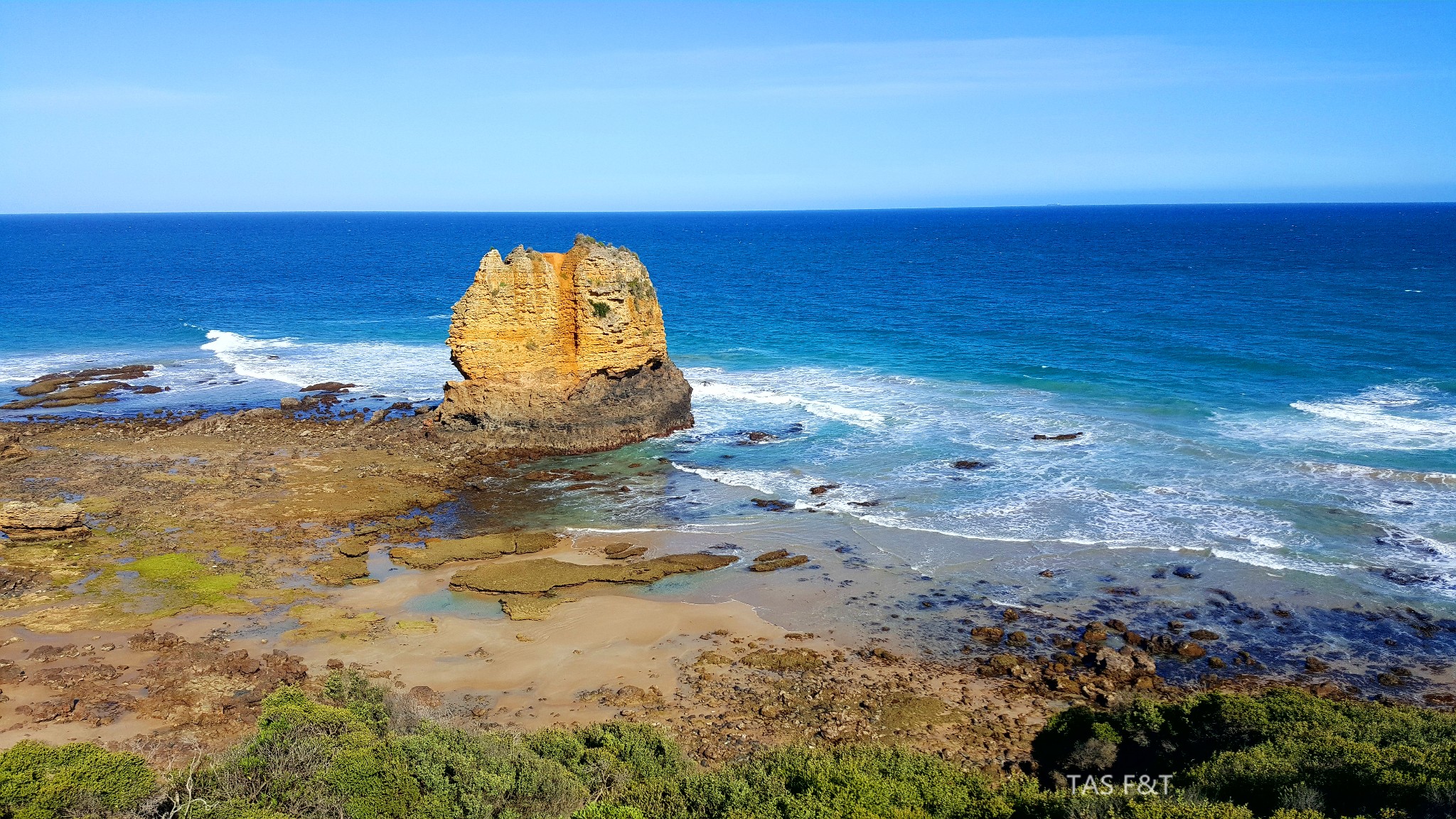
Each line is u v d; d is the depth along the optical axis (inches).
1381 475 1652.3
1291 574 1334.9
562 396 2012.8
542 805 746.8
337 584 1332.4
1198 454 1813.5
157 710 989.8
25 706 991.6
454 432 2041.1
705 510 1638.8
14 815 644.1
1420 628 1188.5
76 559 1381.6
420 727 892.6
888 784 797.2
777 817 724.7
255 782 750.5
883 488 1716.3
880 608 1278.3
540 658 1147.9
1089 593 1305.4
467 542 1477.6
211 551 1425.9
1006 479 1729.8
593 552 1462.8
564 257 2080.5
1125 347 2780.5
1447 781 669.3
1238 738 853.2
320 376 2699.3
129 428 2107.5
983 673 1111.6
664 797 779.4
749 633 1215.6
